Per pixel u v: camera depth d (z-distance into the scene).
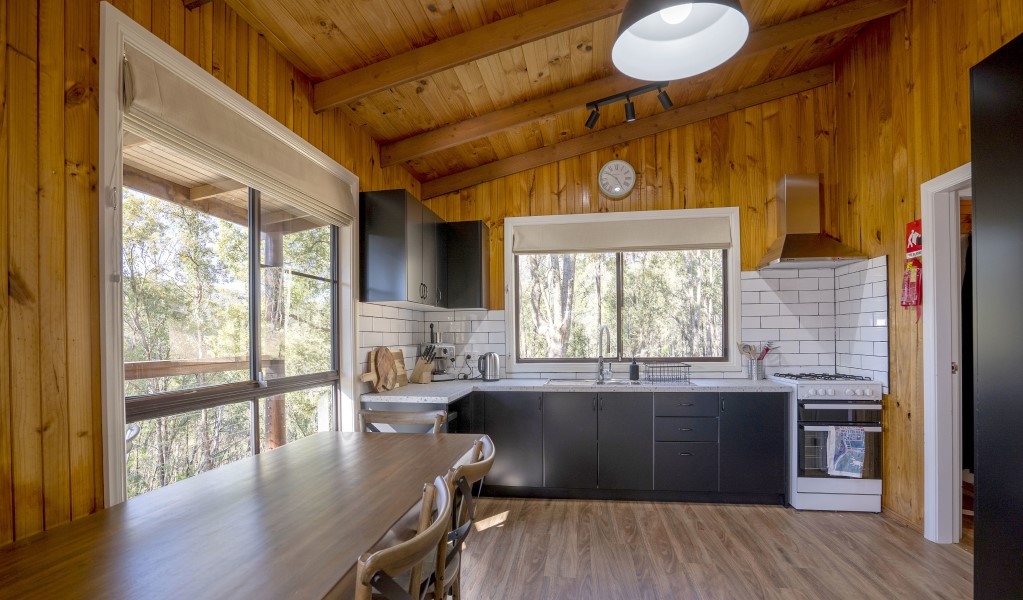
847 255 3.58
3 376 1.31
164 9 1.86
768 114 4.12
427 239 3.72
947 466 2.88
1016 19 2.29
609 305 4.35
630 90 3.40
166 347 1.93
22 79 1.37
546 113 3.51
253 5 2.21
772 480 3.54
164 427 1.93
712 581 2.45
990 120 1.53
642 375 4.21
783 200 3.88
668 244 4.16
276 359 2.63
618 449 3.66
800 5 3.18
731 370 4.11
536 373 4.32
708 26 1.80
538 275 4.44
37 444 1.39
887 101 3.31
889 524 3.16
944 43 2.79
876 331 3.44
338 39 2.54
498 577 2.50
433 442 2.21
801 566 2.61
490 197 4.44
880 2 3.19
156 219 1.89
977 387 1.57
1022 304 1.40
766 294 4.07
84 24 1.56
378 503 1.40
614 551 2.79
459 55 2.68
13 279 1.34
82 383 1.53
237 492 1.51
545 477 3.71
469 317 4.43
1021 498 1.40
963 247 3.37
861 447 3.37
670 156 4.22
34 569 1.03
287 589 0.93
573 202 4.33
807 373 3.94
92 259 1.57
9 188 1.33
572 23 2.58
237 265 2.34
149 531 1.22
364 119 3.34
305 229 2.93
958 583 2.43
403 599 0.88
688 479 3.60
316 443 2.20
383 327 3.71
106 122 1.61
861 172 3.63
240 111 2.25
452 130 3.63
